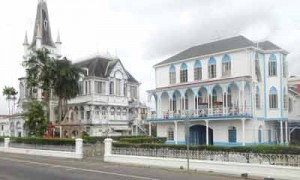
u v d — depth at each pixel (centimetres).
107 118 6094
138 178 1750
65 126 5672
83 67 6109
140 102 6731
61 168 2248
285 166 1833
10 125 7094
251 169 1950
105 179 1714
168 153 2419
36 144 3694
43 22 7119
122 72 6400
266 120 3941
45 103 4888
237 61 3919
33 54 5384
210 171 2120
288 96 4150
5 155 3494
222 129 3991
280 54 3944
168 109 4528
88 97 5947
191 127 4294
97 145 3375
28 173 1970
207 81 4069
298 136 4219
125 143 2741
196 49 4544
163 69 4694
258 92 3903
